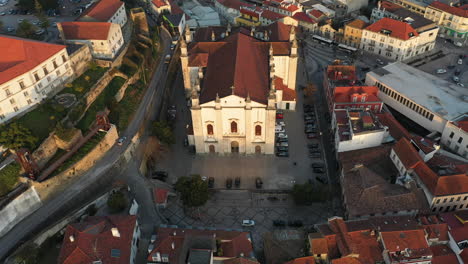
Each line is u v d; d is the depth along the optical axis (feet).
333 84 468.34
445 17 650.43
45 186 321.93
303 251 295.89
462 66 578.66
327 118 467.52
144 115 437.17
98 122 378.94
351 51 599.98
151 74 523.29
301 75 551.18
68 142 353.10
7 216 297.12
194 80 462.19
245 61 406.41
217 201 365.40
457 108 418.10
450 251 288.92
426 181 333.21
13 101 355.56
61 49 404.36
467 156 391.45
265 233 316.19
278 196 368.89
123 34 557.74
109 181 362.12
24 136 327.88
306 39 646.33
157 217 334.65
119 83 457.27
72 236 269.03
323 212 352.90
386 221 302.04
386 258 280.51
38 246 295.07
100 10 545.44
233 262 268.62
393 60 590.55
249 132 390.42
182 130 451.12
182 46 437.99
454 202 328.29
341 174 370.32
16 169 315.78
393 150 372.38
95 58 475.72
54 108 376.68
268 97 362.53
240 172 395.96
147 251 299.58
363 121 383.24
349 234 291.38
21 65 361.51
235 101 365.40
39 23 619.26
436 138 412.77
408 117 448.65
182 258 254.88
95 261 260.01
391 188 334.65
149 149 403.54
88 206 327.88
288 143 432.25
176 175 394.52
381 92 470.80
